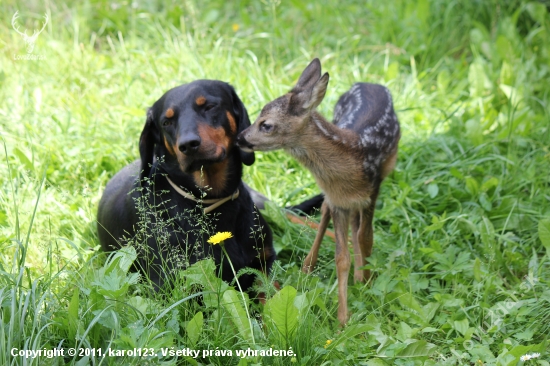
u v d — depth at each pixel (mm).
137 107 7156
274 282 5004
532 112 7090
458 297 4883
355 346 4301
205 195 4789
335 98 7207
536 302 4645
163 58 7973
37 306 3949
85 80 7648
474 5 8789
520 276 5223
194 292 4562
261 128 4801
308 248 5582
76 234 5582
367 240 5156
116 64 8086
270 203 5668
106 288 4105
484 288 4852
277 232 5684
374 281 5086
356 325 4215
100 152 6453
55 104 7320
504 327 4504
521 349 4098
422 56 8312
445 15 8680
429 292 5027
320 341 4262
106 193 5574
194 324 4109
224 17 9180
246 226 5086
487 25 8742
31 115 6984
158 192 4965
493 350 4410
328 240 5742
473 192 5926
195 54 7898
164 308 4324
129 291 4703
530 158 6496
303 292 4367
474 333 4555
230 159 4938
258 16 9211
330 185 4922
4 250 5199
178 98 4754
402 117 7043
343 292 4727
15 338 3859
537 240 5520
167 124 4758
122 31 8914
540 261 5344
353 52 8391
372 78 7828
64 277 4820
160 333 3955
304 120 4762
